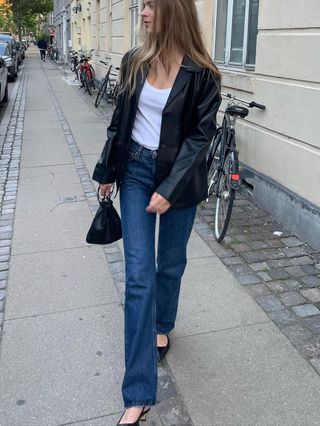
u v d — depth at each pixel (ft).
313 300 11.56
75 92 55.42
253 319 10.84
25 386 8.94
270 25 15.81
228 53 20.98
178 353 9.75
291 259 13.56
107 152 8.12
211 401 8.55
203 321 10.77
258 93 17.04
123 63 7.89
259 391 8.77
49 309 11.27
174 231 8.47
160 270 8.86
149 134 7.75
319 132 13.66
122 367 9.40
